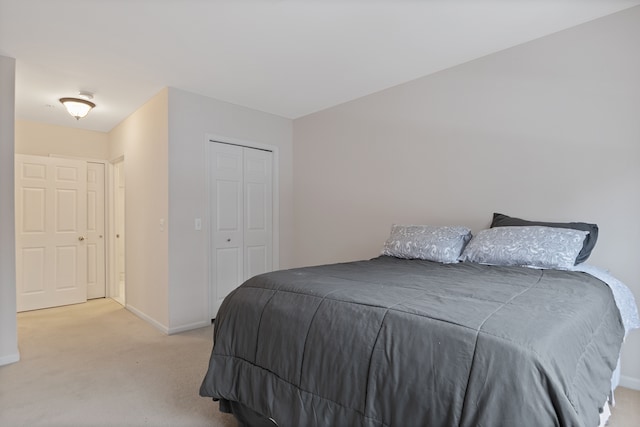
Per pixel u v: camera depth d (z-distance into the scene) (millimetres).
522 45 2523
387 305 1295
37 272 4059
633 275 2092
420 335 1121
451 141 2902
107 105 3668
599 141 2215
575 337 1109
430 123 3033
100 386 2168
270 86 3264
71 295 4281
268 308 1605
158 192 3373
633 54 2096
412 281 1698
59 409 1906
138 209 3742
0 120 2502
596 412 1057
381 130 3383
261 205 4031
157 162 3391
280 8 2059
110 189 4680
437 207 2986
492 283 1632
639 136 2076
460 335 1054
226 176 3705
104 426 1757
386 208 3344
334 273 1943
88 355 2664
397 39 2445
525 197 2512
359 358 1221
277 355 1482
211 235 3564
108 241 4680
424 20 2213
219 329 1777
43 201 4121
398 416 1080
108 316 3748
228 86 3256
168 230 3219
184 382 2229
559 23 2271
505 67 2607
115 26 2225
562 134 2355
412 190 3154
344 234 3719
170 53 2600
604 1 2041
